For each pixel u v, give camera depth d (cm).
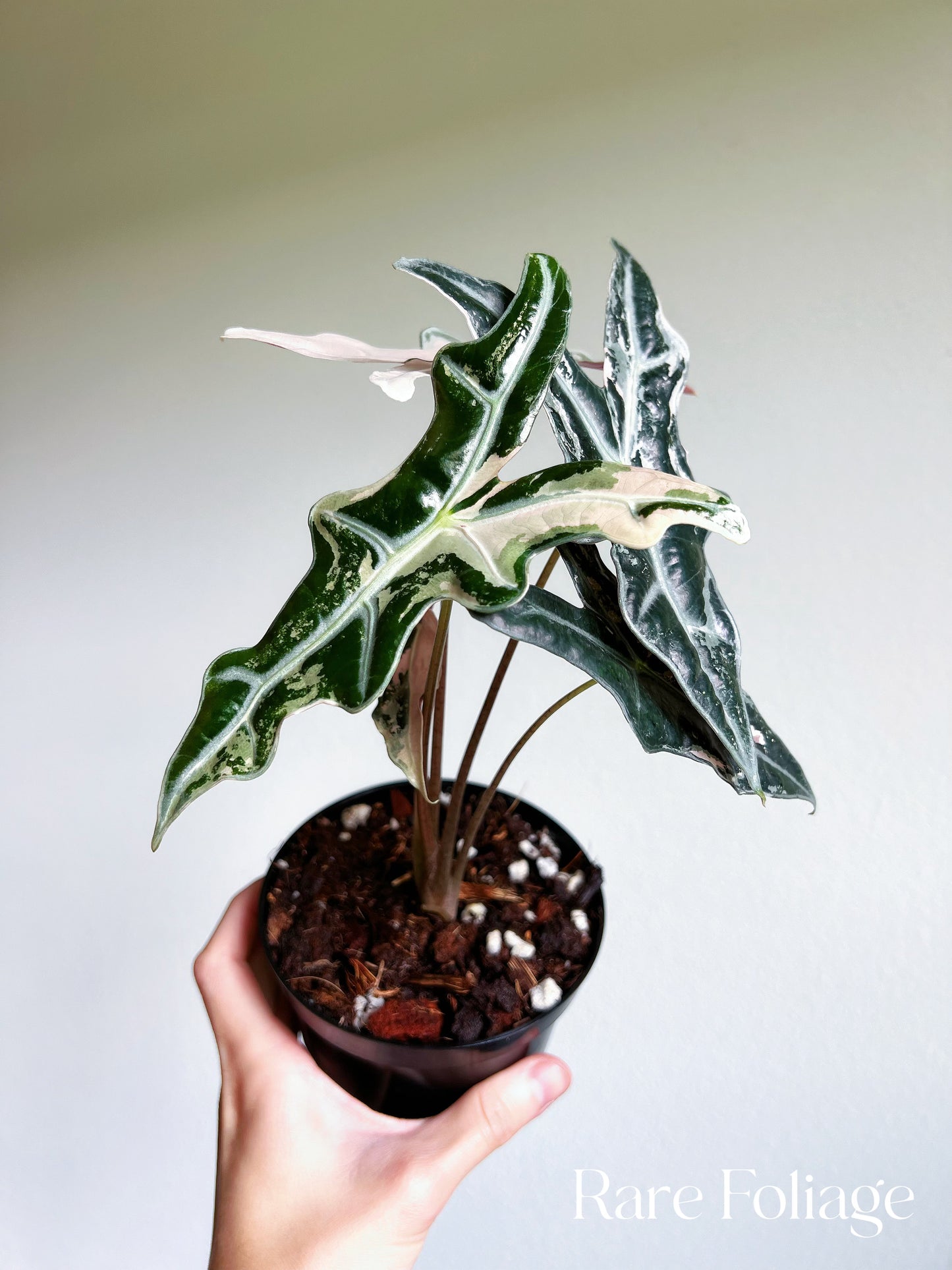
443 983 32
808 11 49
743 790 26
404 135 58
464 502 23
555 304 23
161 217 63
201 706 22
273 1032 32
